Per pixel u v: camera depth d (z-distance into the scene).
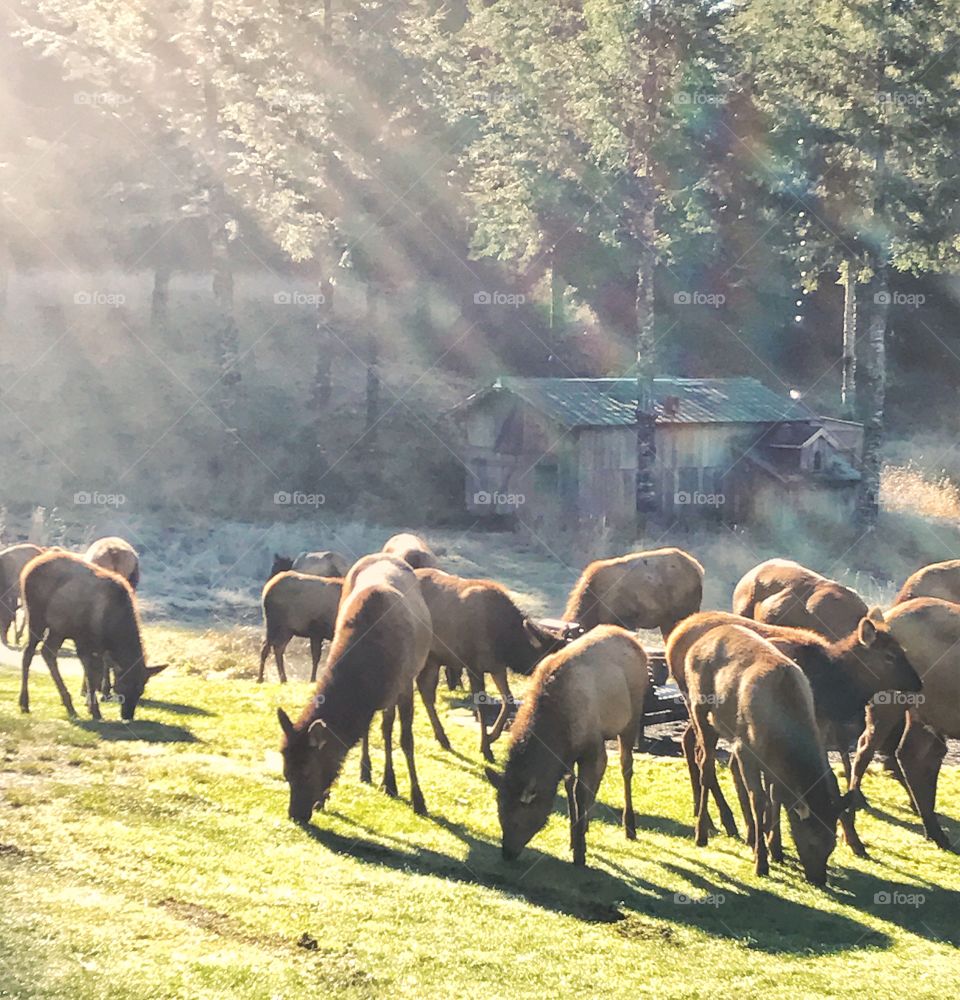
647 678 12.58
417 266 45.81
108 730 14.16
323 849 10.93
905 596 16.30
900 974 9.55
